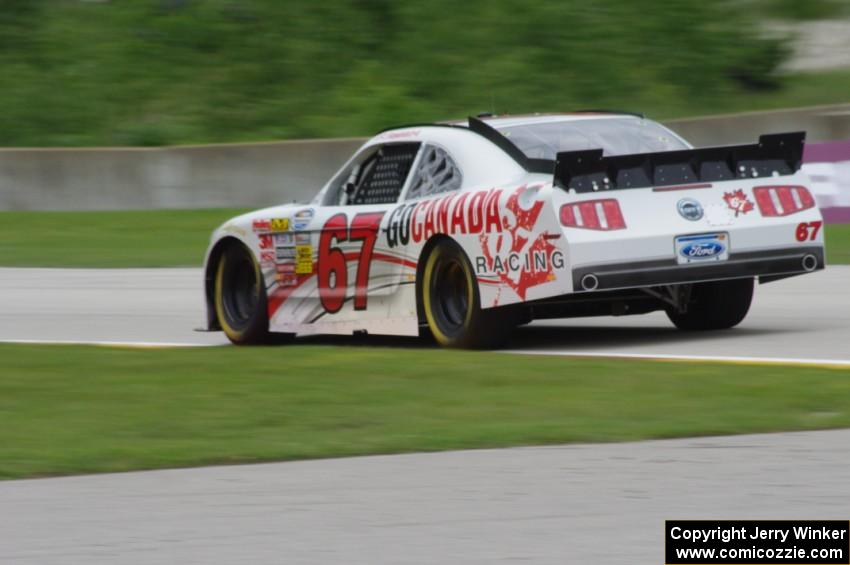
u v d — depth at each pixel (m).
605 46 107.88
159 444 22.59
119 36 111.12
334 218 34.59
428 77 105.00
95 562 15.59
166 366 31.39
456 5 111.69
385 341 36.44
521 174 30.81
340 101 102.94
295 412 25.12
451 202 31.62
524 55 106.69
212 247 37.81
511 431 22.62
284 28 110.25
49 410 26.12
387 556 15.52
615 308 31.75
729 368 27.95
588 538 16.12
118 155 84.25
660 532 16.34
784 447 20.88
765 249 30.80
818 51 111.94
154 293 50.97
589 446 21.47
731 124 88.31
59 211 84.38
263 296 36.50
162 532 16.91
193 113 102.31
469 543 16.02
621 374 27.69
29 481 20.14
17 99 104.31
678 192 30.25
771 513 17.00
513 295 30.22
